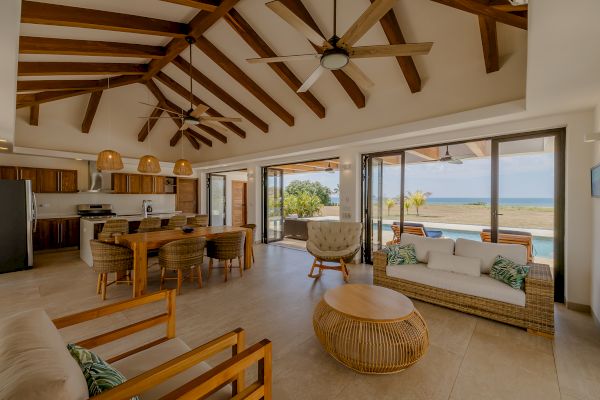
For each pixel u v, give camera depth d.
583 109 3.04
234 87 5.70
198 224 6.23
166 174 8.39
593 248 2.96
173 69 5.62
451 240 3.54
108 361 1.43
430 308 3.07
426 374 1.97
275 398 1.73
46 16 2.63
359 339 1.97
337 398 1.73
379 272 3.57
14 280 4.05
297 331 2.59
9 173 5.80
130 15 3.25
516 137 3.66
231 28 4.12
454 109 3.77
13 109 2.88
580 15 1.45
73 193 6.82
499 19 2.66
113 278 4.18
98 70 4.32
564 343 2.38
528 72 2.15
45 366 0.82
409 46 2.24
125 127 7.57
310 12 3.54
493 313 2.72
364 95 4.75
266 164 7.26
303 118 5.80
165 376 0.99
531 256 4.11
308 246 4.46
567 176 3.18
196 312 2.99
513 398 1.74
